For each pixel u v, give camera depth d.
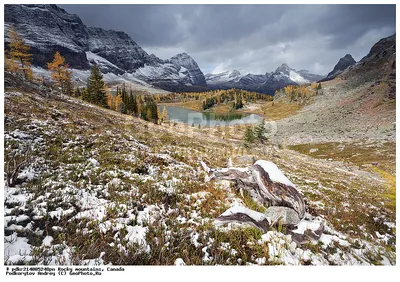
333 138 65.25
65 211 4.62
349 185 16.88
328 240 5.10
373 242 6.13
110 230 4.31
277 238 4.74
